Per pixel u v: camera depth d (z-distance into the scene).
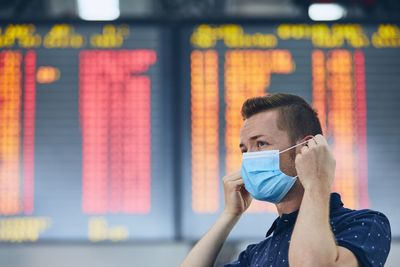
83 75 5.66
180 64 5.67
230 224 3.58
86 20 5.69
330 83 5.67
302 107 3.16
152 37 5.71
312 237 2.77
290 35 5.71
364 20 5.71
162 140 5.60
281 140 3.11
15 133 5.59
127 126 5.61
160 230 5.49
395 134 5.62
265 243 3.34
